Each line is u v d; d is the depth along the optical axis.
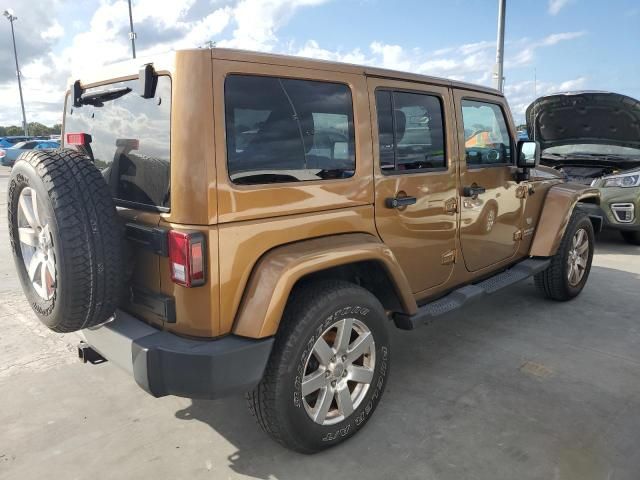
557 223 4.60
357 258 2.64
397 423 2.99
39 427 2.98
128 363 2.36
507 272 4.37
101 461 2.68
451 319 4.69
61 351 3.99
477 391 3.36
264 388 2.44
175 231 2.22
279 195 2.44
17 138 29.83
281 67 2.46
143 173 2.45
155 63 2.31
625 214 7.26
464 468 2.59
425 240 3.32
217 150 2.21
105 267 2.28
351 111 2.80
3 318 4.66
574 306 5.01
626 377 3.55
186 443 2.83
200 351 2.23
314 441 2.62
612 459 2.66
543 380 3.51
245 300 2.36
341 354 2.68
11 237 2.68
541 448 2.75
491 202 3.95
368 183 2.88
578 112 7.54
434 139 3.38
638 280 5.86
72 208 2.21
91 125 2.89
